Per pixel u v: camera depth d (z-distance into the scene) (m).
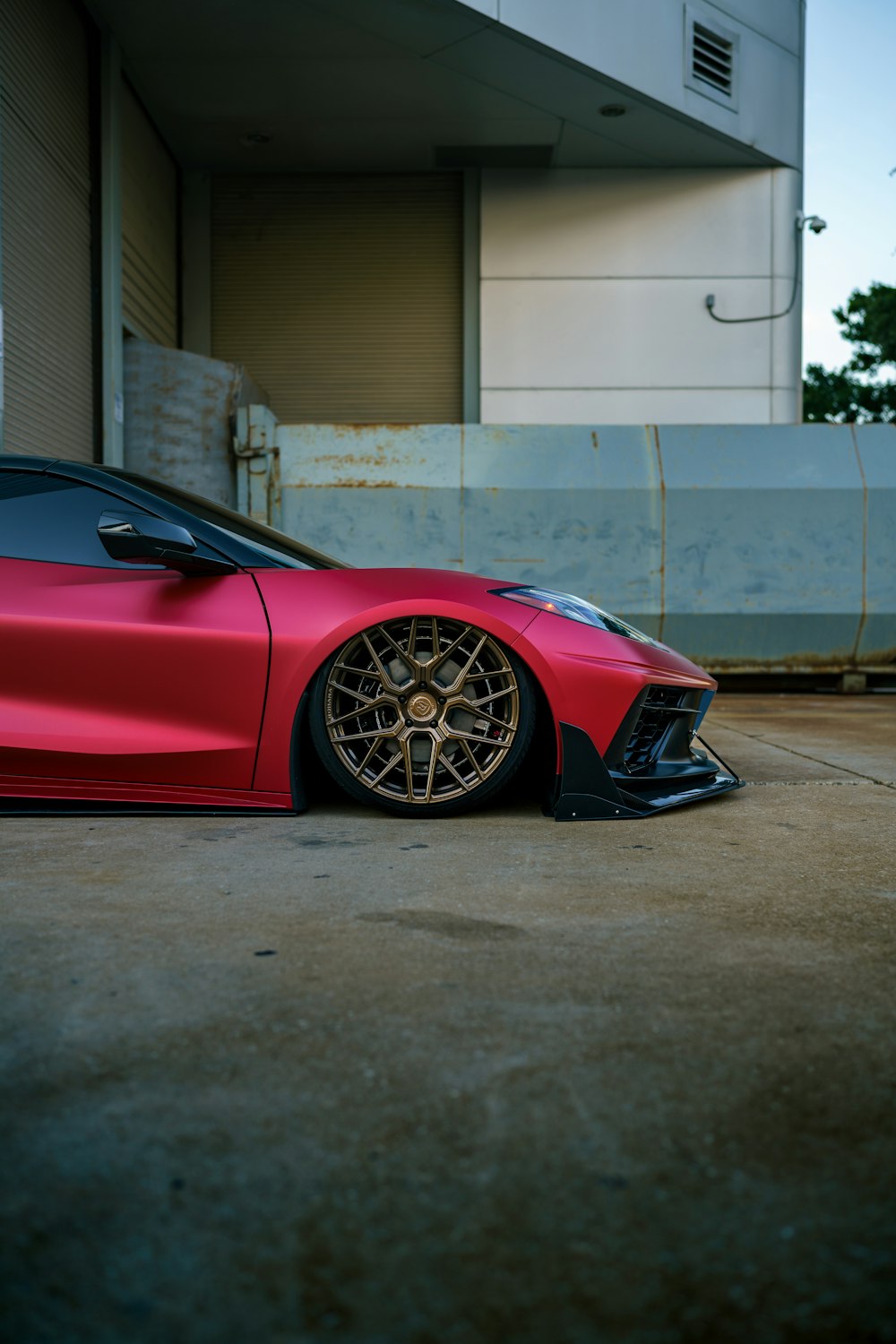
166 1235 0.73
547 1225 0.75
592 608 2.57
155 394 7.28
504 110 8.23
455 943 1.38
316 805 2.50
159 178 8.70
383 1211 0.76
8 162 5.62
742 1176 0.81
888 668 6.44
